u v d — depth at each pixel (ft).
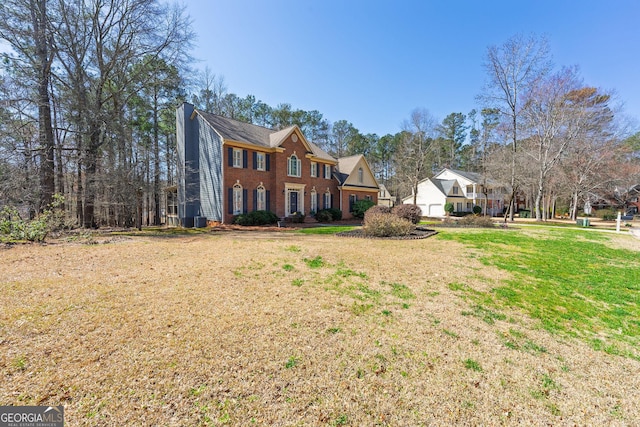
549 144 74.54
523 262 26.43
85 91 51.16
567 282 20.77
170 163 63.46
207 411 7.37
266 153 66.85
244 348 10.37
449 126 150.10
